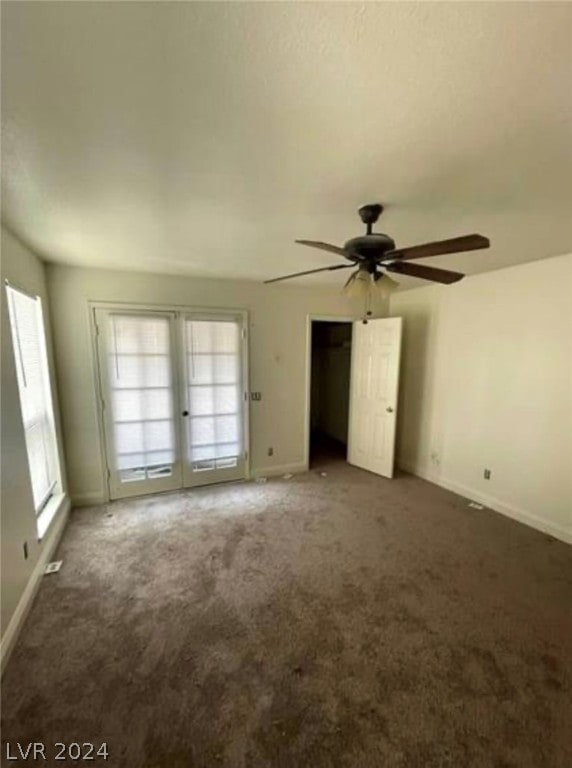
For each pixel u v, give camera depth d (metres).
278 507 3.60
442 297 4.08
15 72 1.03
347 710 1.60
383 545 2.93
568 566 2.67
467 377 3.83
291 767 1.38
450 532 3.14
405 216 2.14
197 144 1.42
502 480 3.52
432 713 1.59
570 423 2.97
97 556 2.75
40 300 3.01
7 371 2.12
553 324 3.06
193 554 2.79
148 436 3.82
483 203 1.96
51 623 2.08
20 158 1.51
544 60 0.99
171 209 2.04
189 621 2.11
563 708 1.62
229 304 4.04
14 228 2.32
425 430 4.39
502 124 1.29
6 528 1.96
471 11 0.85
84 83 1.09
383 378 4.43
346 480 4.35
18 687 1.69
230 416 4.18
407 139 1.39
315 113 1.23
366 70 1.04
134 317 3.63
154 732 1.50
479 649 1.93
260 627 2.07
